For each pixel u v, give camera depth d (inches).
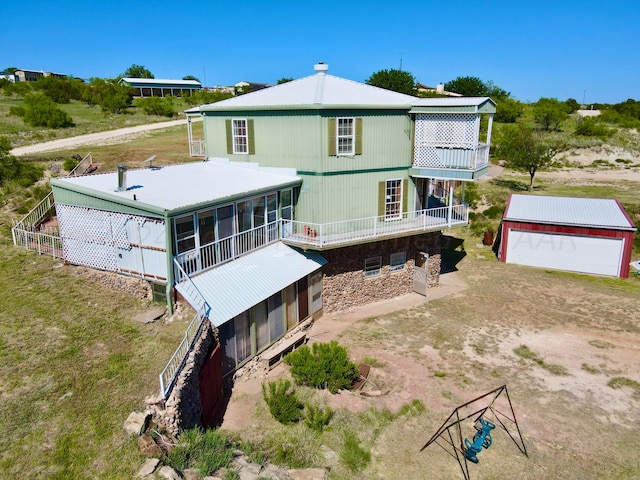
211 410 533.3
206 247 643.5
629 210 1274.6
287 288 716.7
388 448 499.2
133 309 610.2
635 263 1029.8
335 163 788.0
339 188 804.0
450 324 782.5
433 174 845.2
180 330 565.0
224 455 429.4
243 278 664.4
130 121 2190.0
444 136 829.2
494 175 1784.0
